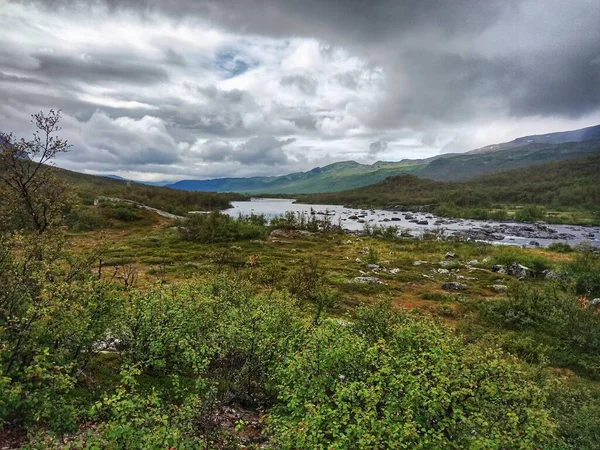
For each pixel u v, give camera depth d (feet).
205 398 30.99
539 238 271.28
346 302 97.09
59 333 29.91
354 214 497.87
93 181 479.00
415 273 138.92
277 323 41.45
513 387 26.45
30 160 58.65
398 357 30.25
